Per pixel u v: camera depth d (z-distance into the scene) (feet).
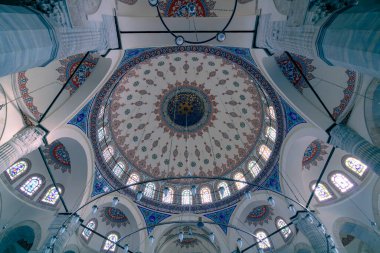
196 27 35.06
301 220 39.42
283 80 38.45
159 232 47.67
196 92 58.39
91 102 41.42
